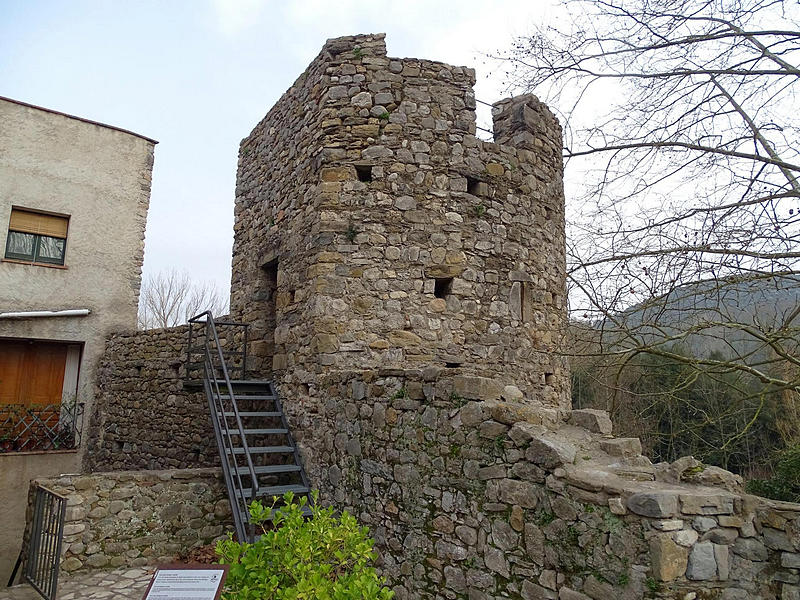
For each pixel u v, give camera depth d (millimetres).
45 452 9992
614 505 2887
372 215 6102
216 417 5957
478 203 6508
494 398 3943
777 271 4512
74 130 10898
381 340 5891
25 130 10328
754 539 2904
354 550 3158
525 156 7020
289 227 6797
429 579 4070
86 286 10773
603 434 3592
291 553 2924
